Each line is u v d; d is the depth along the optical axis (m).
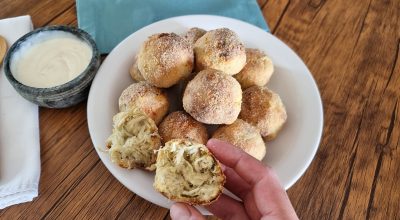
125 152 0.21
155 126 0.22
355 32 0.29
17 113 0.24
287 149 0.23
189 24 0.28
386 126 0.25
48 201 0.21
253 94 0.24
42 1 0.30
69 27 0.26
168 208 0.20
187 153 0.20
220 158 0.19
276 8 0.31
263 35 0.27
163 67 0.23
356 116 0.25
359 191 0.22
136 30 0.29
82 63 0.25
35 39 0.25
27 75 0.25
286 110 0.25
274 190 0.17
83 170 0.22
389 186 0.22
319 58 0.28
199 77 0.22
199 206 0.20
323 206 0.21
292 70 0.26
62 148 0.23
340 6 0.31
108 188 0.22
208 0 0.31
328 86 0.26
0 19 0.29
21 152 0.23
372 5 0.31
